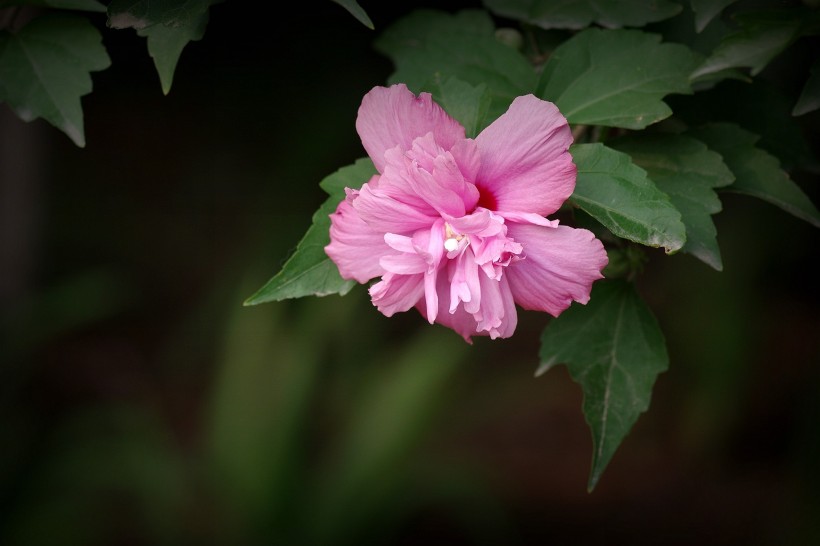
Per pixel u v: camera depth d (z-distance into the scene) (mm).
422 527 1879
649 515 2010
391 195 742
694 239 785
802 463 1759
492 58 836
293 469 1595
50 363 2295
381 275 751
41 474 1734
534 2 844
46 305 2119
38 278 2387
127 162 2713
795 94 864
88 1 804
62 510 1666
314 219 762
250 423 1609
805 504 1720
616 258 808
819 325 2396
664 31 844
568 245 739
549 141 737
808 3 772
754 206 2289
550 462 2146
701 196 789
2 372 2020
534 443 2195
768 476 2102
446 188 736
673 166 794
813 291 2457
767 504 2023
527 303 753
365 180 769
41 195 2381
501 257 735
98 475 1723
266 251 2316
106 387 2273
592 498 2049
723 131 817
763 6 856
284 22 2371
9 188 2186
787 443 2160
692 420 2168
